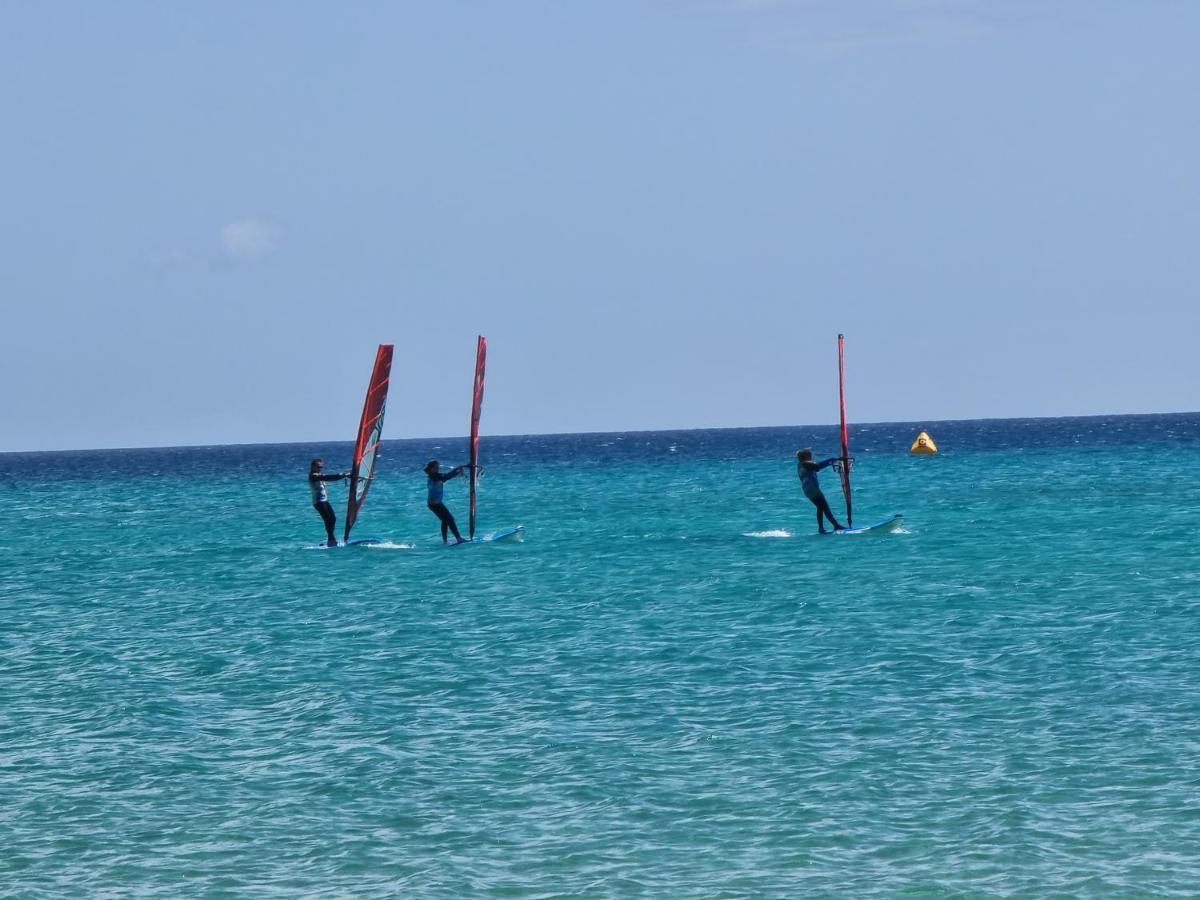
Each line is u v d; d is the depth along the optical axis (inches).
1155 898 1210.0
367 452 4301.2
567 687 2068.2
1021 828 1384.1
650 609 2817.4
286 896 1264.8
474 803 1513.3
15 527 5969.5
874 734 1738.4
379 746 1742.1
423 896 1258.6
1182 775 1529.3
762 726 1796.3
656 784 1562.5
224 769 1662.2
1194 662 2113.7
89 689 2130.9
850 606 2758.4
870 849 1348.4
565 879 1293.1
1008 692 1942.7
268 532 5191.9
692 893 1255.5
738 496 6722.4
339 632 2635.3
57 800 1547.7
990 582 3046.3
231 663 2337.6
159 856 1369.3
